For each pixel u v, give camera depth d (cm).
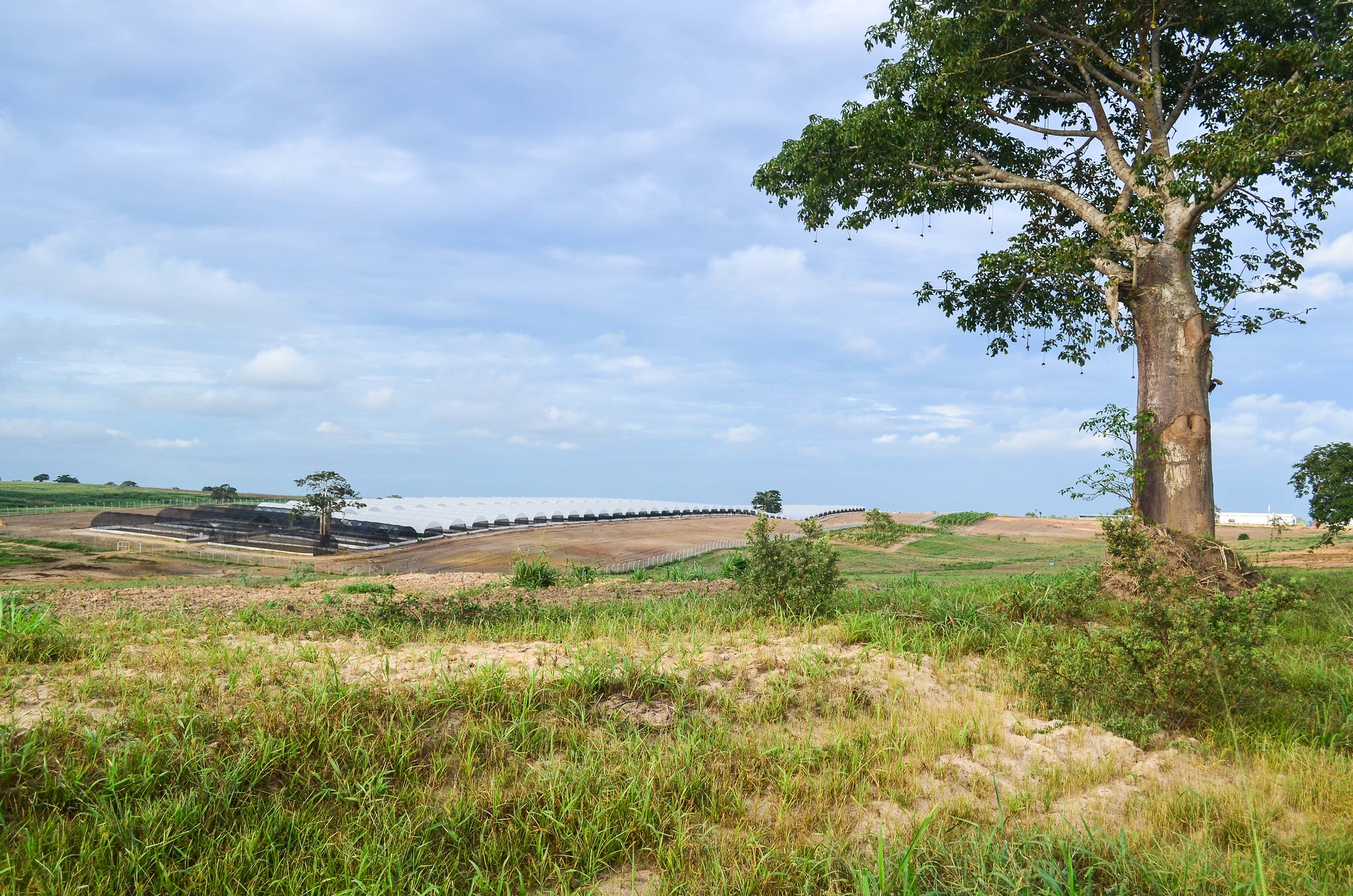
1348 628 1068
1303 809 540
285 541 3397
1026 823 504
